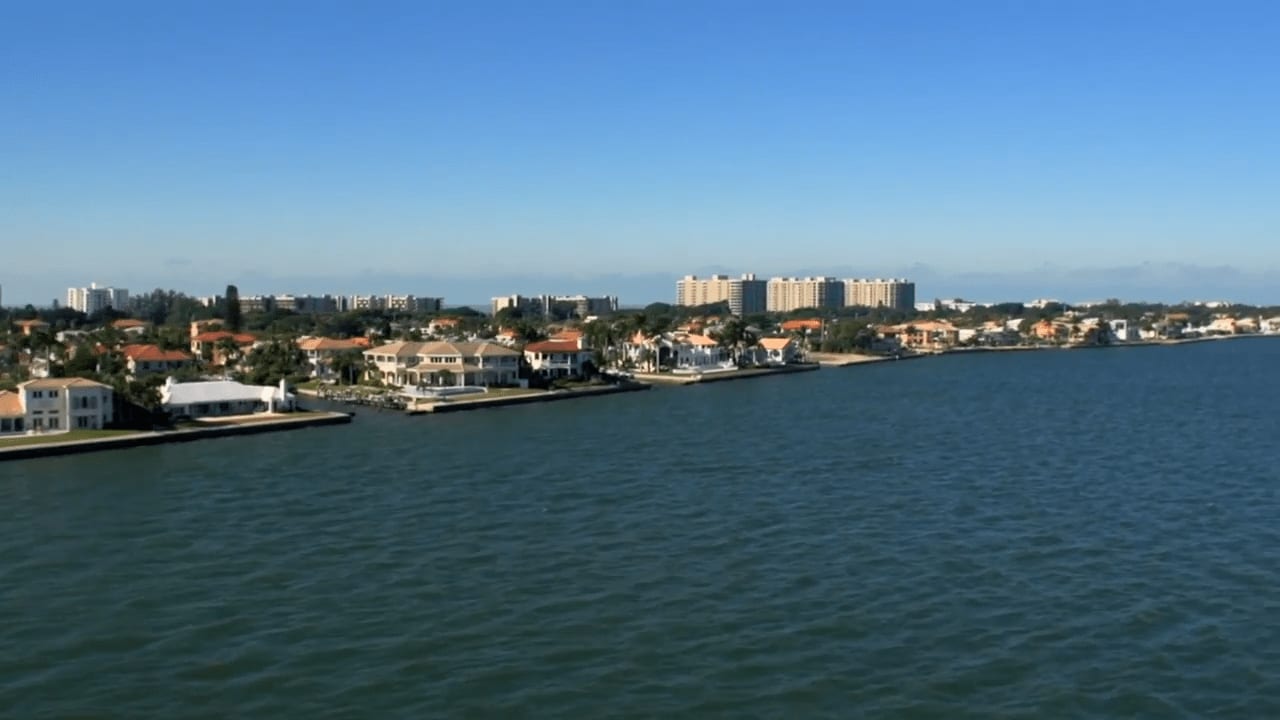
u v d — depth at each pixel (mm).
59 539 73312
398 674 47906
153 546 70938
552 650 50688
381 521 77688
